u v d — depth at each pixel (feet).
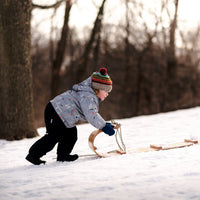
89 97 20.04
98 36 131.03
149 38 139.13
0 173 19.94
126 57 146.82
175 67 143.74
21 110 42.96
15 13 42.47
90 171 17.20
